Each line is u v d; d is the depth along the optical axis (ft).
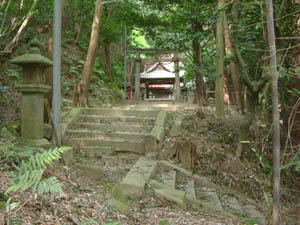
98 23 31.76
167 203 13.38
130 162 20.35
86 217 9.61
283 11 17.13
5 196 8.71
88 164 18.99
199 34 24.11
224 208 15.37
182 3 26.08
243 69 20.56
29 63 15.72
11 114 21.40
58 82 18.65
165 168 19.30
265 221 13.32
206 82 35.88
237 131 26.35
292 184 16.39
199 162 20.85
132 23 35.06
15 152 12.38
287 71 14.44
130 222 10.56
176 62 46.98
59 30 18.38
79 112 26.43
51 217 8.68
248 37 20.86
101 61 55.62
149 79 53.52
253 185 19.11
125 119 25.90
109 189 13.65
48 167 13.93
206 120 27.96
